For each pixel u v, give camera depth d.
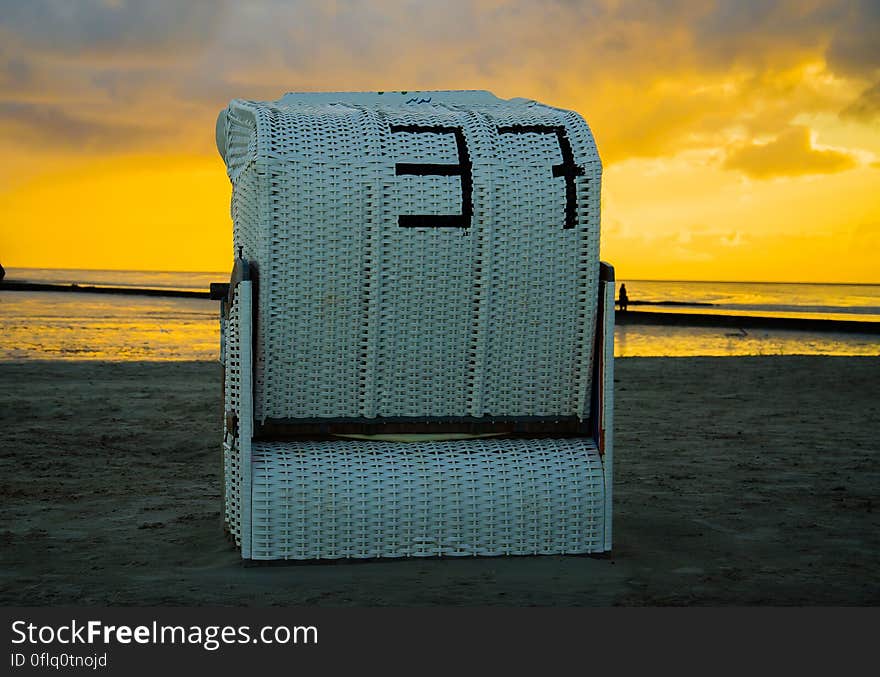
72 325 31.30
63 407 12.09
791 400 13.28
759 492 7.67
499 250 5.38
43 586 5.17
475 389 5.54
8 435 10.14
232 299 5.45
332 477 5.37
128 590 5.07
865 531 6.43
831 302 69.44
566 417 5.68
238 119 5.81
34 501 7.39
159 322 34.00
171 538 6.25
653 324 36.81
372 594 4.93
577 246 5.44
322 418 5.52
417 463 5.47
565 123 5.55
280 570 5.30
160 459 9.28
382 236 5.29
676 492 7.68
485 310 5.42
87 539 6.22
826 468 8.66
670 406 12.75
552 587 5.07
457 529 5.46
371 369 5.45
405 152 5.34
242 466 5.31
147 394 13.41
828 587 5.20
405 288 5.37
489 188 5.32
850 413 12.15
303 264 5.27
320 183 5.23
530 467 5.54
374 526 5.39
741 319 37.75
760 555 5.82
